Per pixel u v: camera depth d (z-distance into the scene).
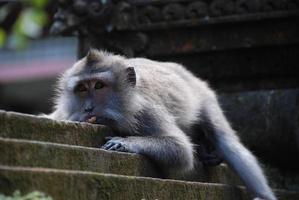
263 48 14.12
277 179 14.04
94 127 9.74
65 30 14.09
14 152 7.78
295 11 13.71
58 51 28.92
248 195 12.18
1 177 7.39
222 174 12.23
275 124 13.80
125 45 14.18
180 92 11.84
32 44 29.00
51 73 28.55
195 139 12.46
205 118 12.49
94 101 10.77
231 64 14.25
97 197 8.31
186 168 10.83
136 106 10.89
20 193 7.48
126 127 10.84
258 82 14.28
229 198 11.23
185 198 9.81
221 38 14.15
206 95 12.67
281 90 13.94
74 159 8.53
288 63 14.06
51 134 8.77
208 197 10.42
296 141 13.63
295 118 13.60
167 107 11.45
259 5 13.88
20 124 8.30
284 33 13.94
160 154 10.42
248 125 14.02
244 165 12.29
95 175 8.31
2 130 8.08
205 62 14.36
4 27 23.33
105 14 13.95
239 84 14.35
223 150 12.42
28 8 15.30
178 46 14.25
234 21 13.95
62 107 11.12
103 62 10.97
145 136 10.72
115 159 9.27
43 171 7.74
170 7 14.14
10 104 29.38
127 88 10.88
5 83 29.14
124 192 8.70
